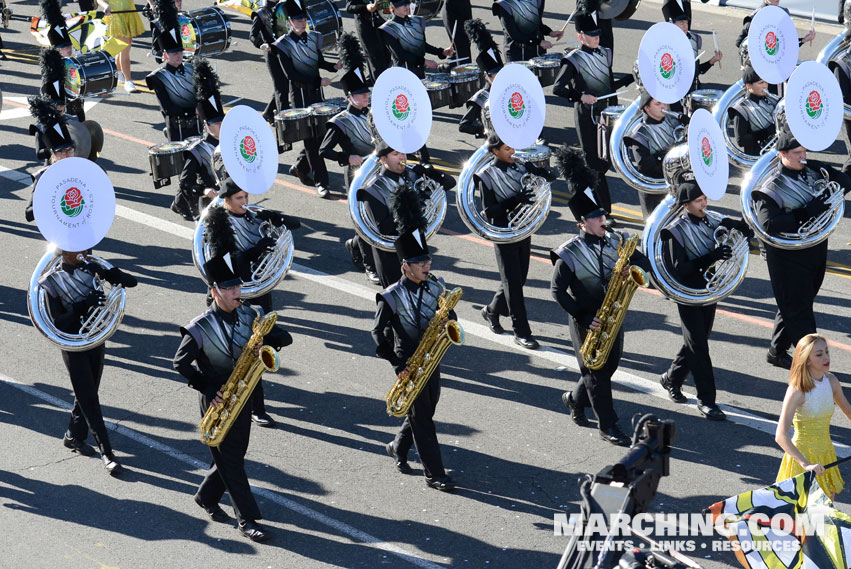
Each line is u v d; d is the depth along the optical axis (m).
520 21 44.94
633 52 53.47
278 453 25.06
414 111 28.89
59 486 23.84
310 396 27.45
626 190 39.97
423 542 21.83
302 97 40.81
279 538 22.05
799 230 25.92
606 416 24.86
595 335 24.02
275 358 20.69
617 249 24.39
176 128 38.19
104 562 21.30
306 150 39.12
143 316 31.55
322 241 36.50
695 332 25.38
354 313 31.72
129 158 43.66
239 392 21.17
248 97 49.34
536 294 32.59
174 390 27.81
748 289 32.56
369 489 23.67
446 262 34.91
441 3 53.31
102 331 23.56
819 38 54.34
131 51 58.09
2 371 28.66
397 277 29.06
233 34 59.56
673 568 14.55
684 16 38.88
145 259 35.31
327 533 22.19
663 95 31.78
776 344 27.89
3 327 30.98
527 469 24.20
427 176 29.41
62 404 27.17
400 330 22.67
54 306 23.44
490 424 26.03
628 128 32.47
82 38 50.28
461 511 22.81
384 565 21.14
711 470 23.92
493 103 27.50
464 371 28.47
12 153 44.16
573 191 24.41
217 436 21.20
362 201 28.88
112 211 23.59
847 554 18.94
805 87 26.31
